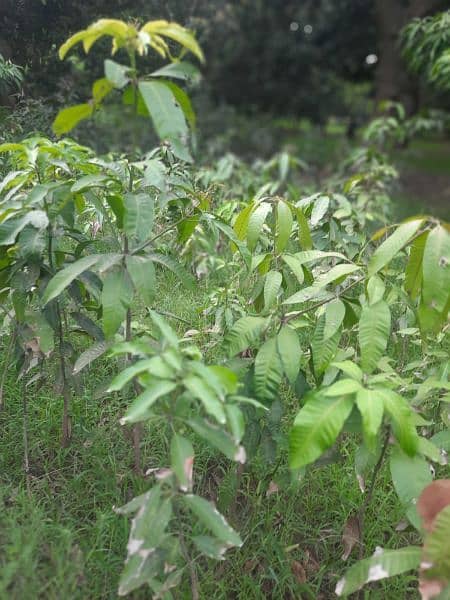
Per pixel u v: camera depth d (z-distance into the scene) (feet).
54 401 8.55
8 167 9.66
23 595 5.71
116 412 8.66
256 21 47.70
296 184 24.16
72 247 9.78
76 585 6.10
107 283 6.30
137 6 15.79
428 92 43.80
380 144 23.90
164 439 7.95
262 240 9.32
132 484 7.54
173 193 6.85
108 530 6.85
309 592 6.54
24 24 13.88
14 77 12.42
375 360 6.21
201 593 6.35
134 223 6.08
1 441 8.14
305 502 7.69
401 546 7.36
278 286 6.98
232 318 8.29
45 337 7.09
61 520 6.94
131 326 7.66
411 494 5.72
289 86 50.93
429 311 5.78
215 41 37.78
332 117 53.11
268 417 6.67
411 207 25.90
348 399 5.58
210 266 11.08
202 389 5.05
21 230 6.83
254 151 41.47
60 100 15.11
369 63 50.42
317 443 5.40
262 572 6.86
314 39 50.08
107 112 19.56
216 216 7.46
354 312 7.02
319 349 6.58
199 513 5.37
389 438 6.10
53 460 7.86
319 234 10.41
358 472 6.31
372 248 11.80
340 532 7.32
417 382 8.79
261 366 6.40
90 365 8.82
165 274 10.81
